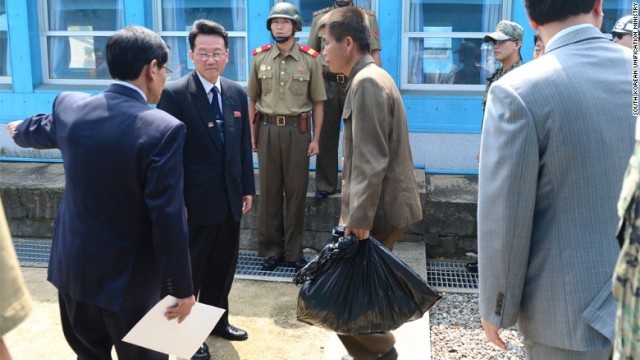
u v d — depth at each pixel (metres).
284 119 4.23
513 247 1.71
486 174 1.74
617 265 1.33
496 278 1.75
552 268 1.71
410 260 4.27
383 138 2.50
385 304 2.46
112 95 2.22
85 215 2.15
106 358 2.42
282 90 4.23
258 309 3.76
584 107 1.64
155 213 2.08
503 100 1.70
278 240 4.43
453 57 5.11
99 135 2.12
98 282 2.15
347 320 2.47
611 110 1.65
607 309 1.64
